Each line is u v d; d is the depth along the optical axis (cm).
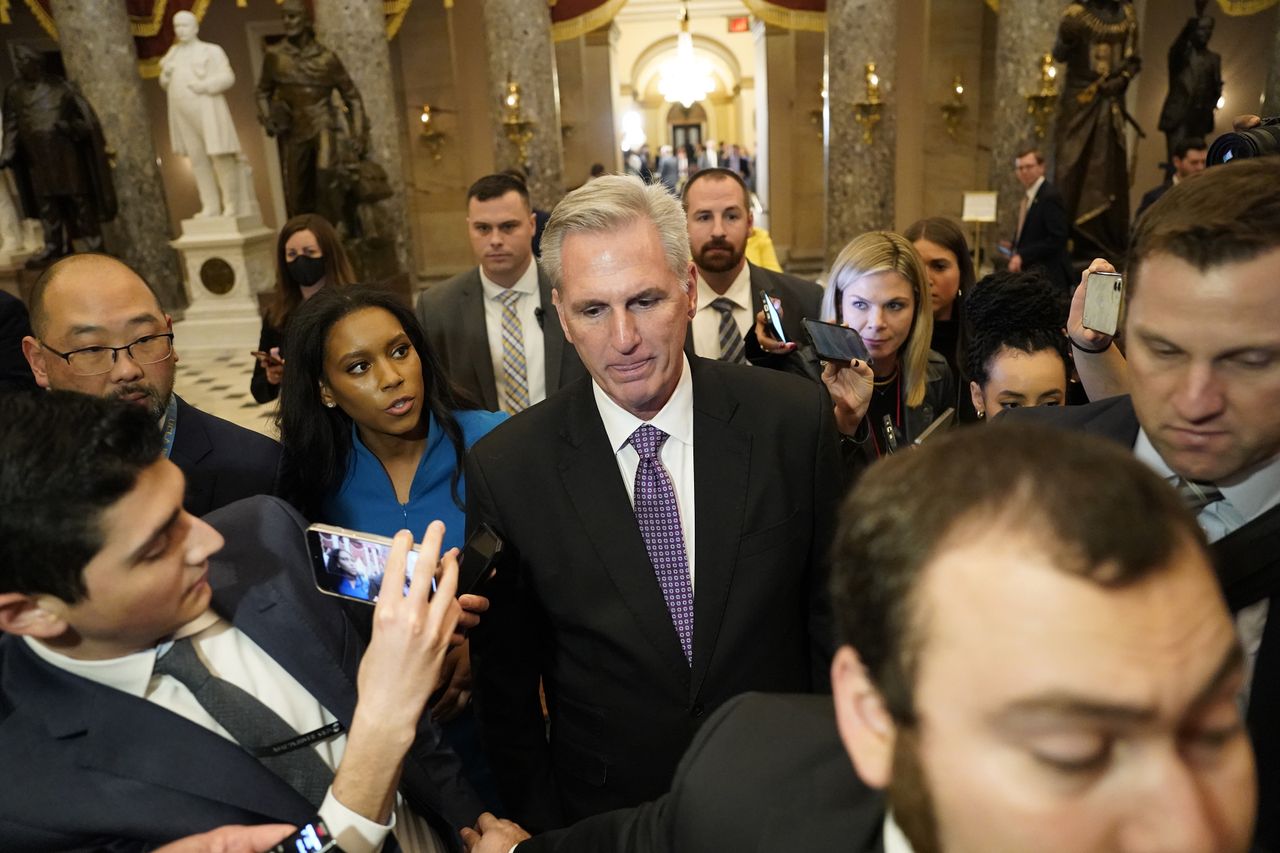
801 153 1442
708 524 156
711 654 154
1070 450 54
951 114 1233
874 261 249
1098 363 151
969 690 51
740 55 2561
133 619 108
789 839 84
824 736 91
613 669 156
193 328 1056
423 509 217
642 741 156
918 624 53
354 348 199
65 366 177
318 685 130
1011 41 972
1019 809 50
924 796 55
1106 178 886
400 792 146
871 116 1001
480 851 135
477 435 223
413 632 111
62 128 991
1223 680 50
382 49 1037
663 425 159
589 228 145
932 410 276
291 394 207
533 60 1048
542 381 341
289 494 211
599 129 1642
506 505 159
